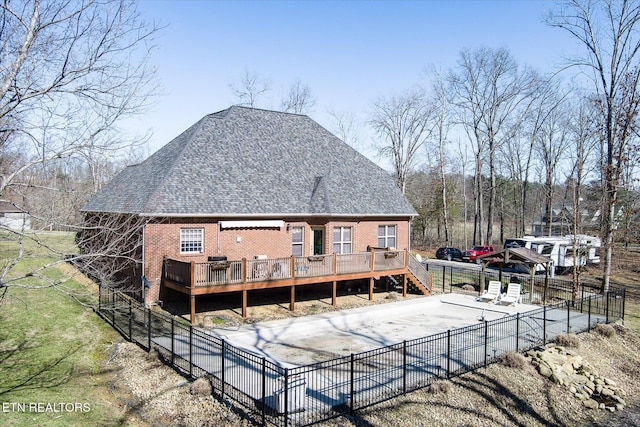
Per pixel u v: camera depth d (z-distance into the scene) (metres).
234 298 23.09
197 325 18.16
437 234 65.44
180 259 21.11
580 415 13.66
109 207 24.38
